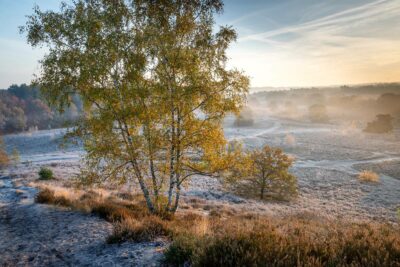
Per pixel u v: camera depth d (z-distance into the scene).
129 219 8.31
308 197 33.19
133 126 11.52
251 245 4.74
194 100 11.16
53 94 10.41
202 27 11.04
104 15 10.32
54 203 12.00
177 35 11.10
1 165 41.28
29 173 29.94
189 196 28.45
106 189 23.42
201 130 11.20
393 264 4.04
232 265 4.36
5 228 8.90
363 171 50.12
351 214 25.91
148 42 10.66
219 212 18.25
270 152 30.41
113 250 6.74
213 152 11.66
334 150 71.19
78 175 11.39
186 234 6.48
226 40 10.90
